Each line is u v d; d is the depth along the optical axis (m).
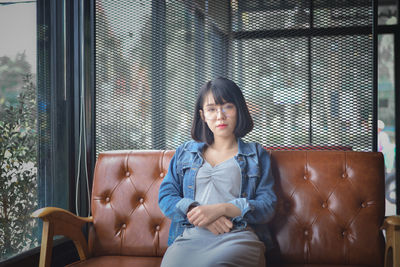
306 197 1.73
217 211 1.45
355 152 1.76
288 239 1.70
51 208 1.62
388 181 4.41
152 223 1.84
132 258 1.77
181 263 1.33
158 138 2.49
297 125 2.44
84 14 2.47
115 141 2.45
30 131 2.11
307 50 2.44
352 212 1.68
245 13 2.52
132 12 2.48
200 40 2.54
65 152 2.42
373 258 1.63
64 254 2.33
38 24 2.18
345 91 2.38
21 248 2.02
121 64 2.47
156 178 1.88
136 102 2.48
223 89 1.65
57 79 2.35
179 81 2.52
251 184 1.60
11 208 1.96
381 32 4.38
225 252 1.33
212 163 1.66
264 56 2.50
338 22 2.40
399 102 4.35
